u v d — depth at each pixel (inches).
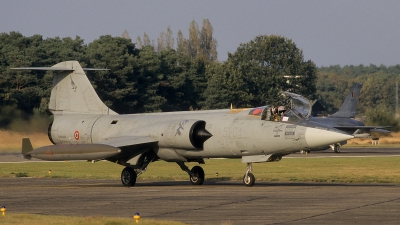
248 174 2864.2
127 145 2886.3
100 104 3479.3
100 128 3312.0
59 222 1674.5
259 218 1784.0
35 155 2977.4
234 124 2849.4
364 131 7381.9
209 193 2513.5
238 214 1868.8
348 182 3110.2
